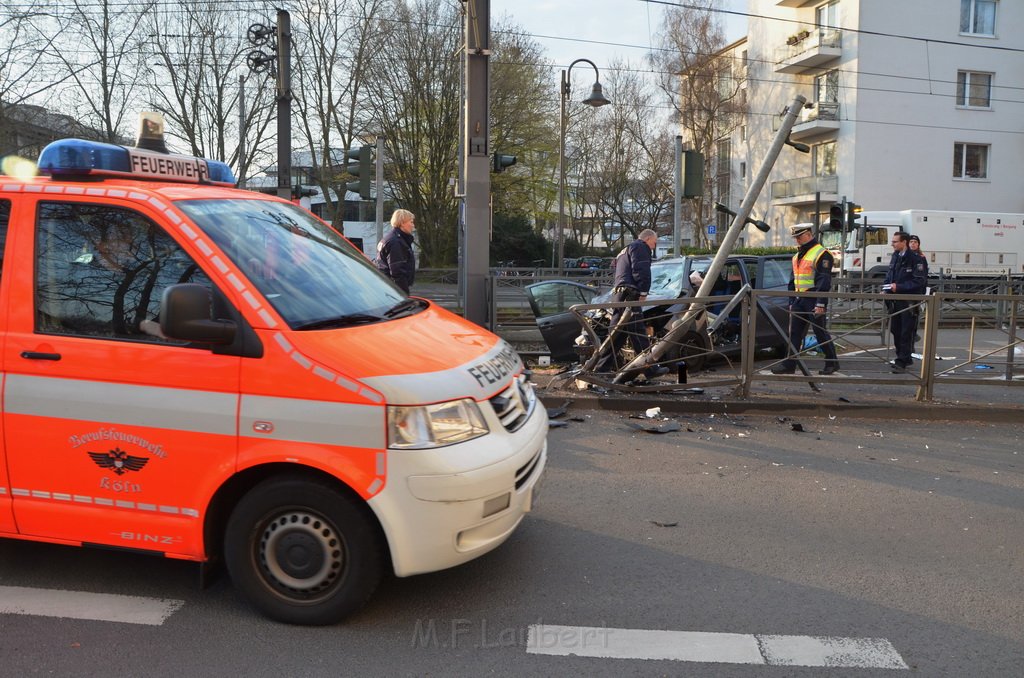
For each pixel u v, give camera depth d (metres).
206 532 3.52
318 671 3.19
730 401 7.95
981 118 35.94
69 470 3.59
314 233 4.38
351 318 3.75
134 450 3.51
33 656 3.28
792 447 6.70
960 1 35.25
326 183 40.53
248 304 3.46
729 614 3.73
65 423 3.57
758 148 42.69
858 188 35.50
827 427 7.45
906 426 7.54
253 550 3.52
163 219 3.62
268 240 3.95
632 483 5.69
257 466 3.48
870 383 8.17
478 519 3.42
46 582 3.99
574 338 10.30
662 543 4.59
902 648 3.44
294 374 3.37
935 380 8.15
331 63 39.25
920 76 35.34
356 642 3.42
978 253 29.81
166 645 3.38
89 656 3.29
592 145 51.50
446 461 3.33
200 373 3.44
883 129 35.41
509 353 4.21
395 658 3.30
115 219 3.66
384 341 3.59
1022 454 6.57
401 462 3.30
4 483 3.67
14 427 3.62
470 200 9.87
